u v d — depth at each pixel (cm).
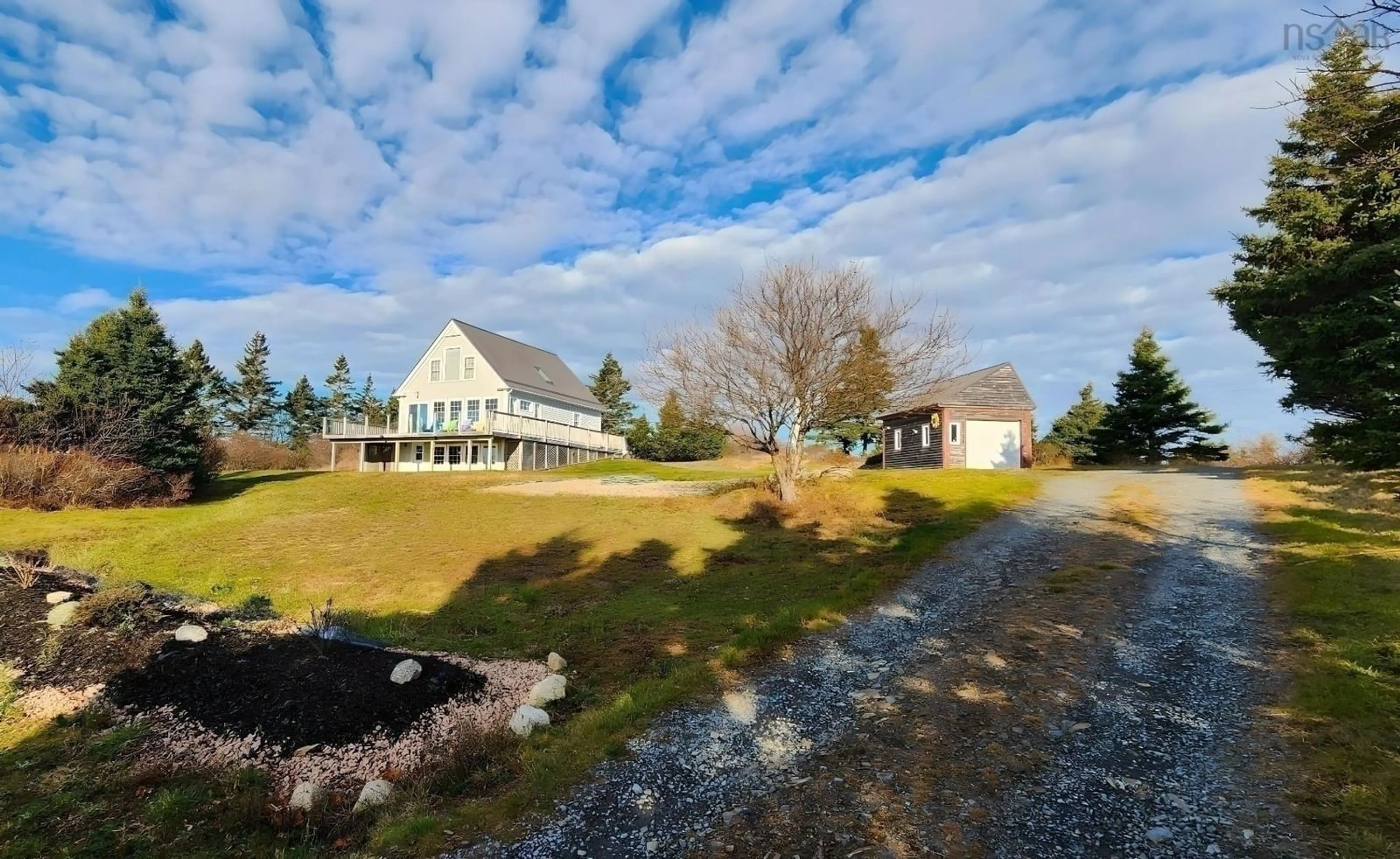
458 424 3781
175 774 620
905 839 428
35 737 689
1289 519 1281
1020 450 2912
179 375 2422
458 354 3838
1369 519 1212
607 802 496
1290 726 529
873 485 2095
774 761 541
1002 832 429
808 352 1758
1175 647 715
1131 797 458
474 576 1275
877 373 1742
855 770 517
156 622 961
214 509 2127
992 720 584
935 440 2919
